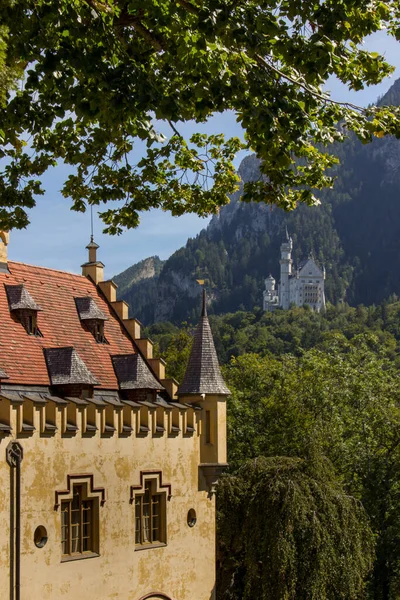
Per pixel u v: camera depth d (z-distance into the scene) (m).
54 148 26.62
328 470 45.34
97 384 34.94
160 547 36.28
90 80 20.58
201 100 19.92
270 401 62.59
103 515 33.53
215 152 29.36
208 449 39.09
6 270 37.34
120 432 34.47
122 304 41.88
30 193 26.61
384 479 59.03
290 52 19.59
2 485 29.39
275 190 25.81
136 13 20.83
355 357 68.25
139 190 28.59
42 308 37.31
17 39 19.33
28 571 30.08
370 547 45.38
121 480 34.47
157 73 22.98
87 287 41.69
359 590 43.22
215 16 18.78
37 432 30.78
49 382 34.31
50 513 31.16
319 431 58.53
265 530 41.69
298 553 41.34
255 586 42.16
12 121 22.73
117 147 27.11
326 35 20.20
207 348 40.25
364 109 22.53
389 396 64.12
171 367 76.62
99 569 33.16
